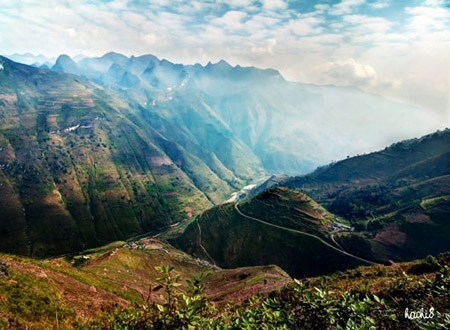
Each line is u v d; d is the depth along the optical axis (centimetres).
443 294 1280
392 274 4806
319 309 1030
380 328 1078
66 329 3300
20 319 3078
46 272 5016
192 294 830
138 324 831
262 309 988
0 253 5150
